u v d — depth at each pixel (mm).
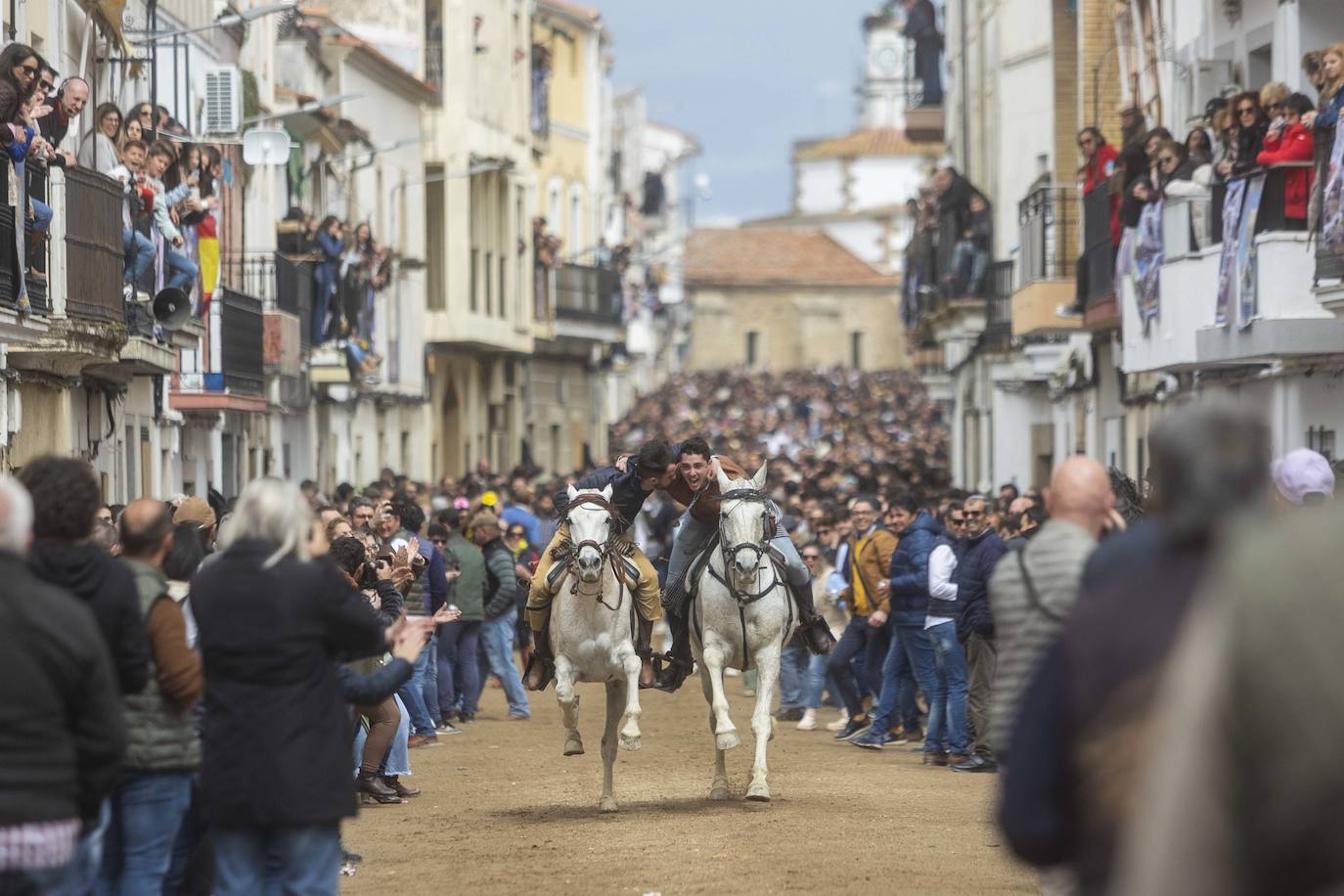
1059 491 15688
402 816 28703
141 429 51500
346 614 16531
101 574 15906
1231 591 7434
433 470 97750
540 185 126875
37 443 40625
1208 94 49719
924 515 36000
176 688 16750
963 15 91250
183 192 48156
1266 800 7312
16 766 13523
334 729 16531
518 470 69500
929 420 180250
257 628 16312
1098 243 54125
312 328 71062
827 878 21984
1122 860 10195
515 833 26344
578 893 21516
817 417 179875
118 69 49688
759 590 28453
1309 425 41938
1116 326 55562
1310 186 38719
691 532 29469
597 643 27672
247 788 16234
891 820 26859
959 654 33812
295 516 16656
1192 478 10469
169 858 17516
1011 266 75438
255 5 68000
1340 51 36062
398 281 88312
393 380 86562
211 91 58062
